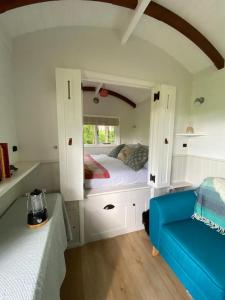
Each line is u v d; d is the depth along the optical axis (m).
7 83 1.43
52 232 1.06
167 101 2.01
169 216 1.54
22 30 1.51
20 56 1.56
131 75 1.93
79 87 1.60
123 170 2.32
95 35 1.75
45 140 1.72
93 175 2.09
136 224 2.18
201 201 1.60
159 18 1.56
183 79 2.23
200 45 1.78
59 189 1.82
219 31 1.62
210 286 0.96
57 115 1.58
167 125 2.05
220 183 1.53
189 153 2.38
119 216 2.06
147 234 2.05
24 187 1.72
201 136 2.19
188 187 2.35
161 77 2.09
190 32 1.68
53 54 1.64
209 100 2.07
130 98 4.11
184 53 2.03
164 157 2.09
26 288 0.63
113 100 4.28
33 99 1.64
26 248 0.86
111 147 4.38
